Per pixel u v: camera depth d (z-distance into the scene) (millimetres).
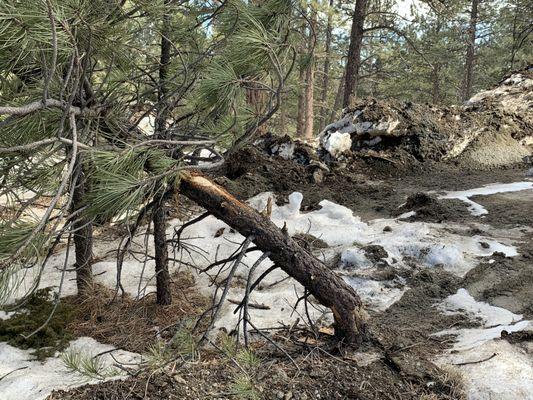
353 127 8414
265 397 2701
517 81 10656
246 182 7066
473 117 8945
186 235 5570
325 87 25234
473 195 6551
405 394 2756
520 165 8273
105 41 2424
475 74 26875
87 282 4109
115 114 2801
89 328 3783
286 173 7438
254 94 4469
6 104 2459
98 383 2893
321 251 5016
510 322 3482
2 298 1879
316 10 9664
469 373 2867
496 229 5305
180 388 2795
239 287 4426
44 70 1962
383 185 7355
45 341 3561
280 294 4141
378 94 25578
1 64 2098
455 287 4145
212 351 3252
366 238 5250
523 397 2623
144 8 2561
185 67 3018
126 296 4250
